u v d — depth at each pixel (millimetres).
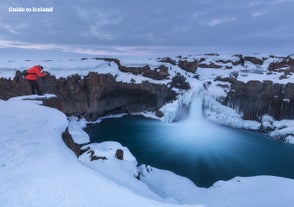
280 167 35375
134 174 25203
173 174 31594
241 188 25984
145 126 52625
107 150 29922
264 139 46719
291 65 57438
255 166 35625
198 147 42062
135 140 44844
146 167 31781
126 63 59625
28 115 16703
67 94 51531
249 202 21234
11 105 18875
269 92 51281
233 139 46156
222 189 26484
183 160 37250
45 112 17656
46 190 8992
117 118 57969
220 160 37344
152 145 42812
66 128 16312
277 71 56469
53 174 10234
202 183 30484
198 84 57906
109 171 22203
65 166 11180
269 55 73562
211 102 55562
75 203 8461
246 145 43344
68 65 53938
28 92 48781
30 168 10422
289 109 50094
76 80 51844
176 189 26812
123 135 47250
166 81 56594
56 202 8344
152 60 65062
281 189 24031
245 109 54188
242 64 70125
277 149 42094
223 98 55500
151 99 60250
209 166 35469
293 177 32375
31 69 22766
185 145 42625
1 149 11680
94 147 31422
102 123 54312
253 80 52562
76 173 10781
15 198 8266
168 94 56781
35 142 12844
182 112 56406
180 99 56125
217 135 48219
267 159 38031
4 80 49531
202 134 48250
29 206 7941
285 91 49594
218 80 58938
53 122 15961
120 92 58906
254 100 53062
